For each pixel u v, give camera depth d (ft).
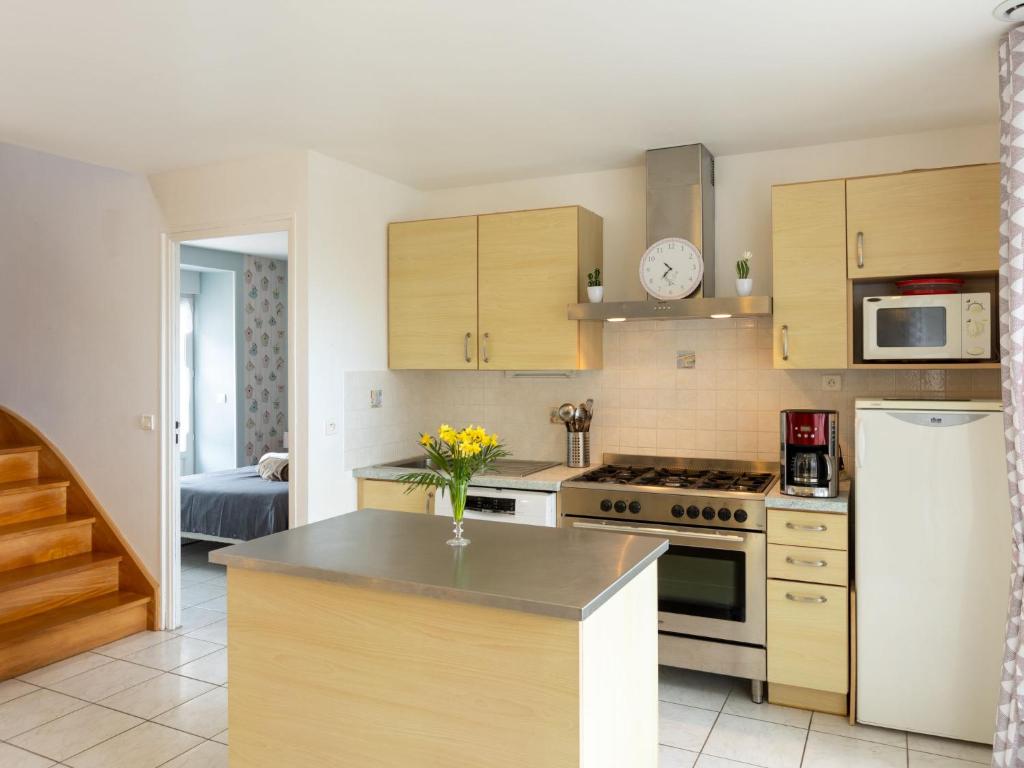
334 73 9.35
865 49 8.74
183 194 13.65
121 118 10.97
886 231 10.84
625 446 13.93
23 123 11.19
